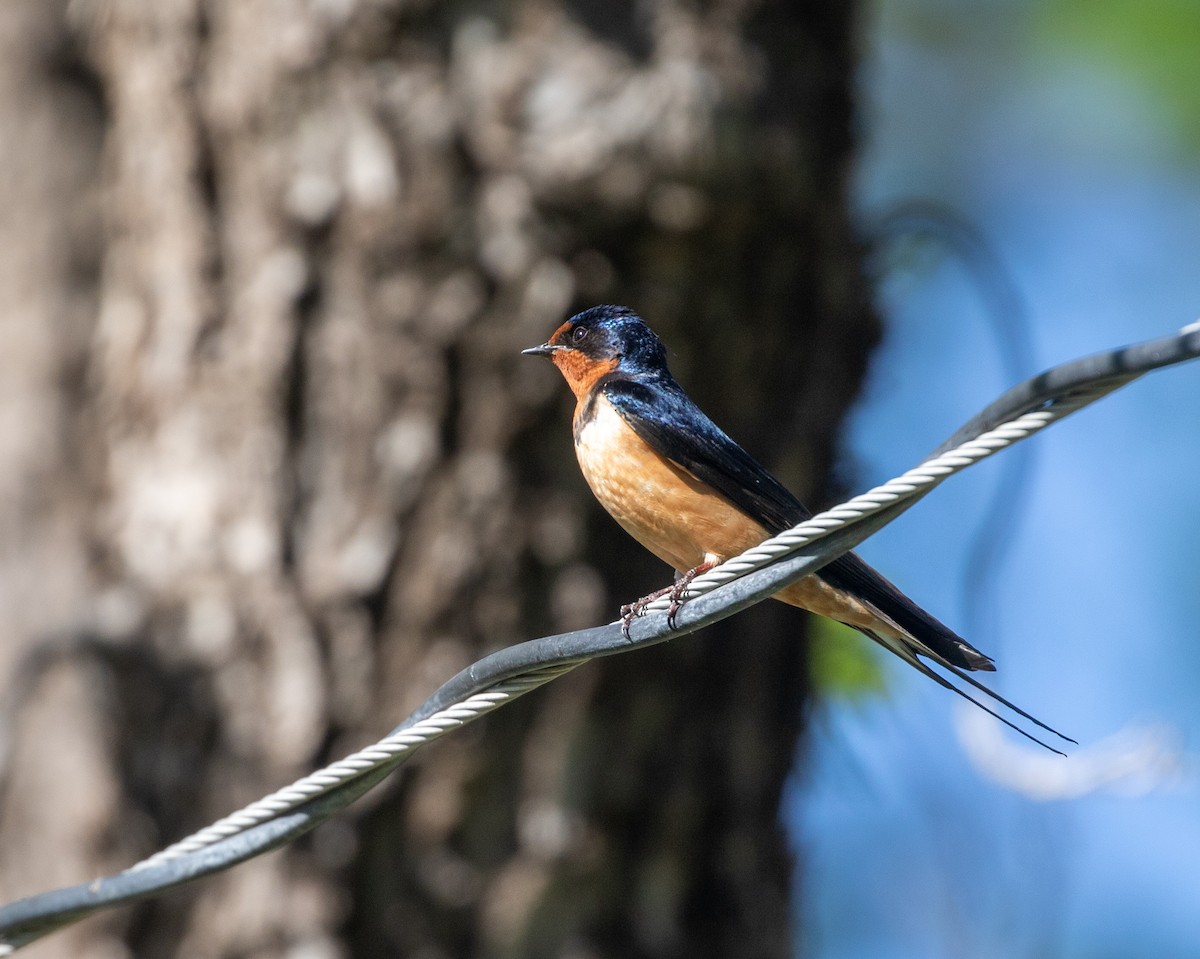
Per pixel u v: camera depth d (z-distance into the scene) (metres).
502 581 12.83
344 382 12.95
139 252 13.89
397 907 12.72
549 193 12.45
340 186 12.90
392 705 12.76
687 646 13.21
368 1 12.84
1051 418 6.24
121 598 13.08
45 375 14.10
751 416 13.32
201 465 13.23
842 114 13.47
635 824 13.14
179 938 12.68
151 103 13.73
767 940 13.74
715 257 12.76
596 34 12.65
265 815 7.94
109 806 12.94
